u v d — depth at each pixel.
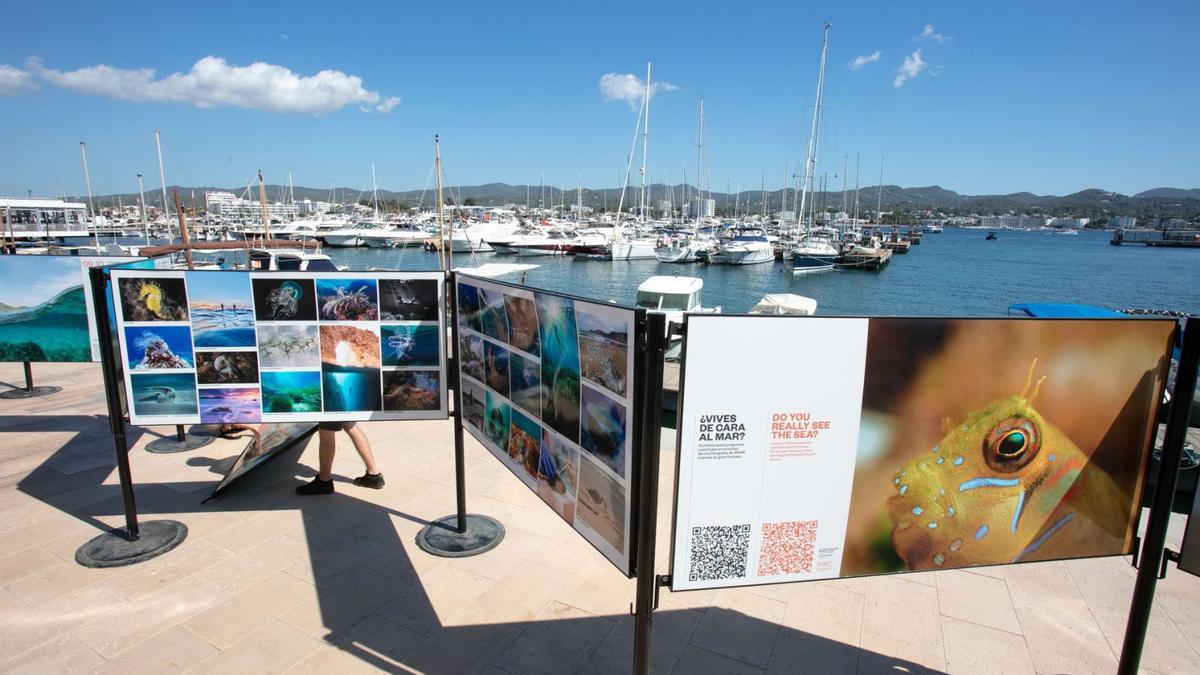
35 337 8.12
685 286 22.75
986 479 2.88
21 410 8.12
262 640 3.69
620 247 56.78
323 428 5.53
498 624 3.90
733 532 2.67
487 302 4.14
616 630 3.88
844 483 2.74
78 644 3.63
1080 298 41.41
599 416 2.89
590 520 3.10
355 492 5.81
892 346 2.65
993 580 4.55
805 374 2.57
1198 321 2.63
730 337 2.46
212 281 4.49
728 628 3.92
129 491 4.68
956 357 2.72
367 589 4.24
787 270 53.12
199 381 4.63
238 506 5.48
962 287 46.72
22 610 3.93
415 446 7.07
